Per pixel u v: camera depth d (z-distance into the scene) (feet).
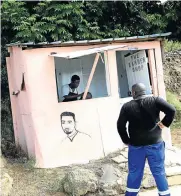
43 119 22.25
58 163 22.44
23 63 22.30
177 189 18.90
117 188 18.19
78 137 22.94
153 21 43.45
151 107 15.83
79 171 18.62
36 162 22.17
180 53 40.68
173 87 37.86
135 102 16.02
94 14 41.29
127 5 42.11
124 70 27.32
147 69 24.58
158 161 16.02
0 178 18.97
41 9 38.29
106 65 23.73
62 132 22.62
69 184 18.19
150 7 45.37
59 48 22.67
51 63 22.50
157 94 24.62
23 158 23.75
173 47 41.42
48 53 22.40
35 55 22.13
